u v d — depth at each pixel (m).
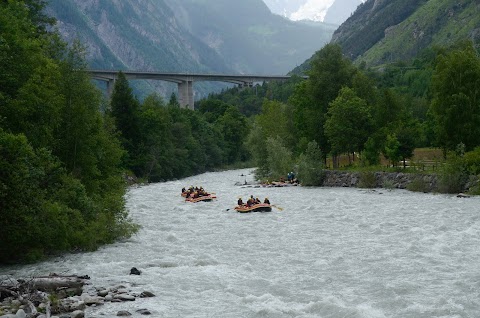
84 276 23.27
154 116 109.00
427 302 18.17
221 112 193.88
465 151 66.81
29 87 31.69
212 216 46.59
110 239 33.53
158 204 57.72
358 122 80.94
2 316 16.50
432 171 62.62
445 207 44.69
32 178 28.30
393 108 82.06
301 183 79.06
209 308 18.33
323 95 88.88
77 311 17.47
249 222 41.88
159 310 18.14
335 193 63.88
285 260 26.45
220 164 153.12
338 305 17.62
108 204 35.94
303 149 90.31
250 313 17.59
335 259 26.03
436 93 71.19
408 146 68.44
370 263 24.80
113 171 48.31
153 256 28.61
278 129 110.44
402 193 59.62
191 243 32.62
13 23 34.22
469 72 68.06
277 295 19.94
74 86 41.72
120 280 22.70
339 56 89.56
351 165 85.31
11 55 32.28
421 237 31.12
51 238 29.36
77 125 41.31
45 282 20.86
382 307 17.83
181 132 126.44
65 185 33.38
